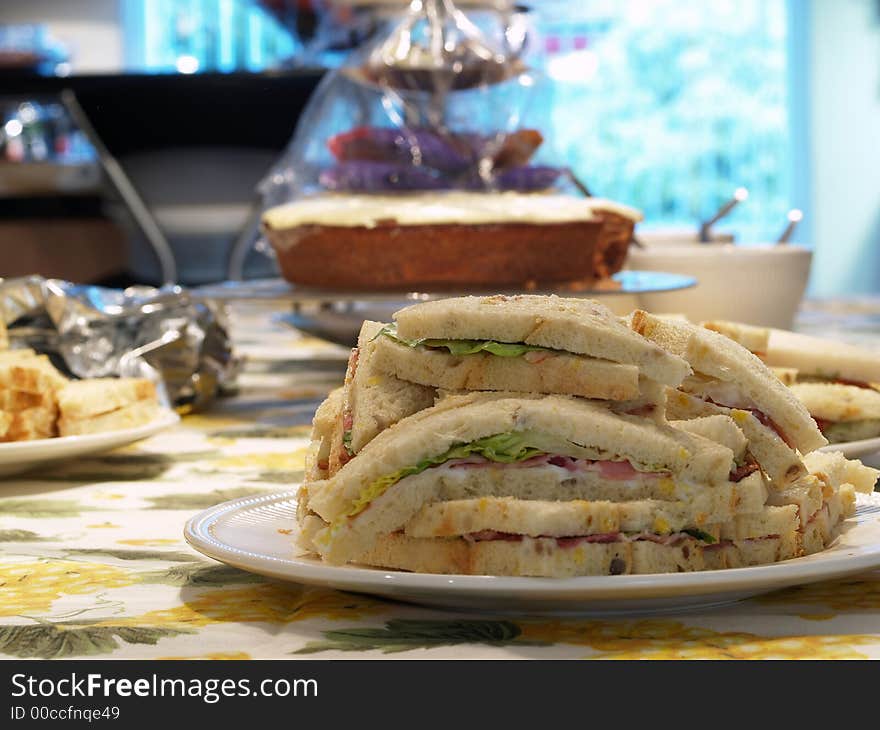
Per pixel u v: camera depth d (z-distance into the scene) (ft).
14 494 3.31
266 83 9.20
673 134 20.54
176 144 9.40
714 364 2.19
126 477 3.54
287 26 11.08
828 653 1.83
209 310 4.95
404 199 5.46
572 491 2.01
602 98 20.48
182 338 4.70
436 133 5.50
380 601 2.13
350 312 6.12
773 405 2.18
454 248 5.24
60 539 2.75
